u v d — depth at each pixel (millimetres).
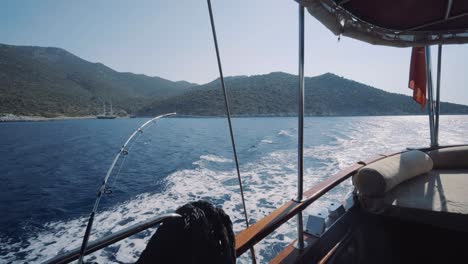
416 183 2775
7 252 5852
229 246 1092
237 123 66562
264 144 23281
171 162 16188
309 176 10758
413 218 2191
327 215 2289
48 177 13531
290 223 6008
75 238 6402
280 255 1895
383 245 2193
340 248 2059
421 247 2154
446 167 3340
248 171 12422
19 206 9031
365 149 18359
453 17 2256
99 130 50719
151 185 10766
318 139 25844
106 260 5074
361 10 1956
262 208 7391
